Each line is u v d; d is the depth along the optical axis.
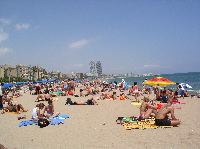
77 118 18.19
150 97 31.83
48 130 14.80
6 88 60.16
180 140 11.54
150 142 11.45
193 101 26.44
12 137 13.63
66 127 15.36
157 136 12.37
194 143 10.98
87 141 12.16
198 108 21.34
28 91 54.91
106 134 13.26
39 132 14.42
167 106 14.66
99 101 29.11
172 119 14.48
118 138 12.38
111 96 31.36
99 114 19.59
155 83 23.34
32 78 166.38
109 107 23.48
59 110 22.77
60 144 11.91
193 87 61.28
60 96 37.56
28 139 13.05
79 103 26.28
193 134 12.48
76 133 13.80
